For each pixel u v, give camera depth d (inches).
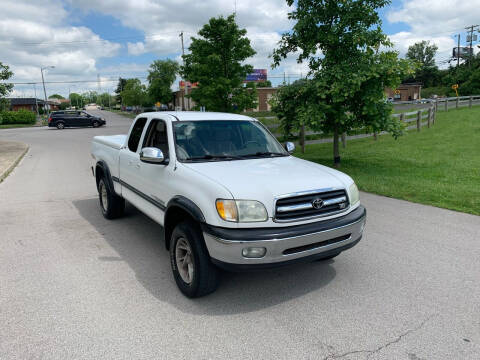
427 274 164.7
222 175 141.8
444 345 115.0
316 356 110.4
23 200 311.3
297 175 145.7
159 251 194.5
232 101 713.6
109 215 247.9
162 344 116.2
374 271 168.4
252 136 187.8
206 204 132.0
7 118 1991.9
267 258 127.0
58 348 114.3
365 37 372.2
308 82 408.8
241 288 153.6
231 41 681.0
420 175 376.2
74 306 138.9
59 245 203.5
